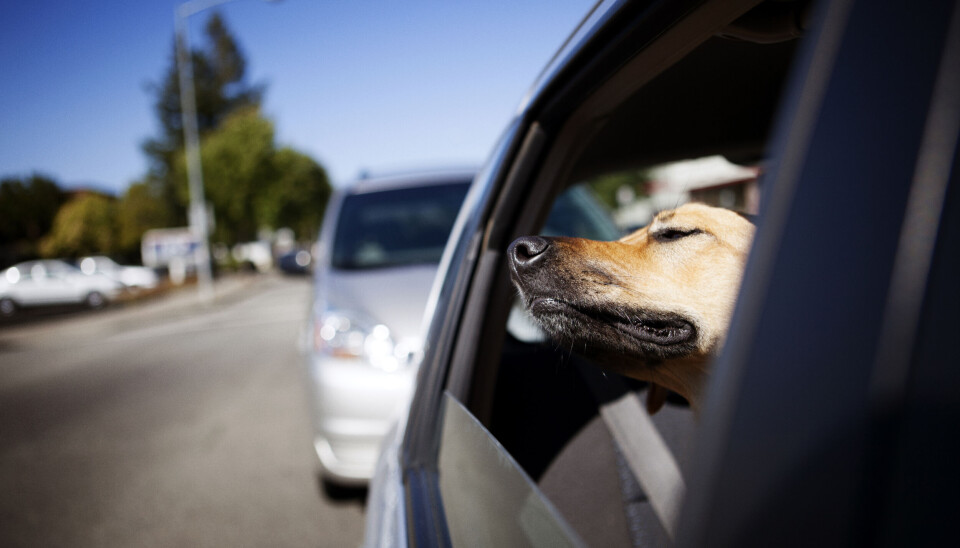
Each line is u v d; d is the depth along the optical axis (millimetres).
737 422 426
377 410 3148
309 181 47281
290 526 3549
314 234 57062
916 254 347
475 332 1440
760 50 1313
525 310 1374
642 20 922
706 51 1281
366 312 3365
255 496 3982
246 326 13211
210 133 56188
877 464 335
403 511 1228
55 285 21719
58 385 8445
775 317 418
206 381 7680
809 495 366
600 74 1118
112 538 3570
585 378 1610
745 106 1647
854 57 412
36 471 4824
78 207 48781
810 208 414
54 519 3883
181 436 5406
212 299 21422
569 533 623
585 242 1385
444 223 4367
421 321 3291
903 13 390
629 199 24266
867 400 346
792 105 457
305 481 4168
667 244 1389
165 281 32781
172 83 56656
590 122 1372
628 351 1325
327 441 3277
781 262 426
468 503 992
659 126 1703
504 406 1628
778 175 451
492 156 1664
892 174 368
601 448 1518
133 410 6531
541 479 1522
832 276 385
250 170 42656
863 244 372
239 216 43406
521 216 1485
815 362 382
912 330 339
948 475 323
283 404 6152
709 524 426
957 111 349
